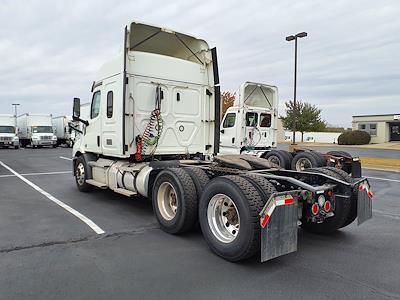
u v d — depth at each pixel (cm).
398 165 1530
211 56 754
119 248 458
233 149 1255
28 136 3556
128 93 647
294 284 355
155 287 345
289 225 394
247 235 386
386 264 412
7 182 1050
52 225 564
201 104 760
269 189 408
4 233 518
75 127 884
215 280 362
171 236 513
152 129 680
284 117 4516
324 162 1098
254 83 1258
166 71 700
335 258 431
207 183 470
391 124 4559
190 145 743
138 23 650
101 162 772
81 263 405
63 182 1051
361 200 495
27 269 386
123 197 804
